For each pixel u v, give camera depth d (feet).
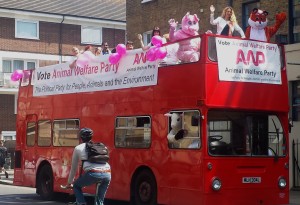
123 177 42.86
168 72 38.91
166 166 38.52
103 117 45.50
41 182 53.26
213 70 36.09
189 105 36.70
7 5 127.34
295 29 60.49
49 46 132.16
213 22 42.98
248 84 37.45
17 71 58.59
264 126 38.29
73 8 137.18
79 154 31.55
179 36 40.55
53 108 52.24
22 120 57.11
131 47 49.88
